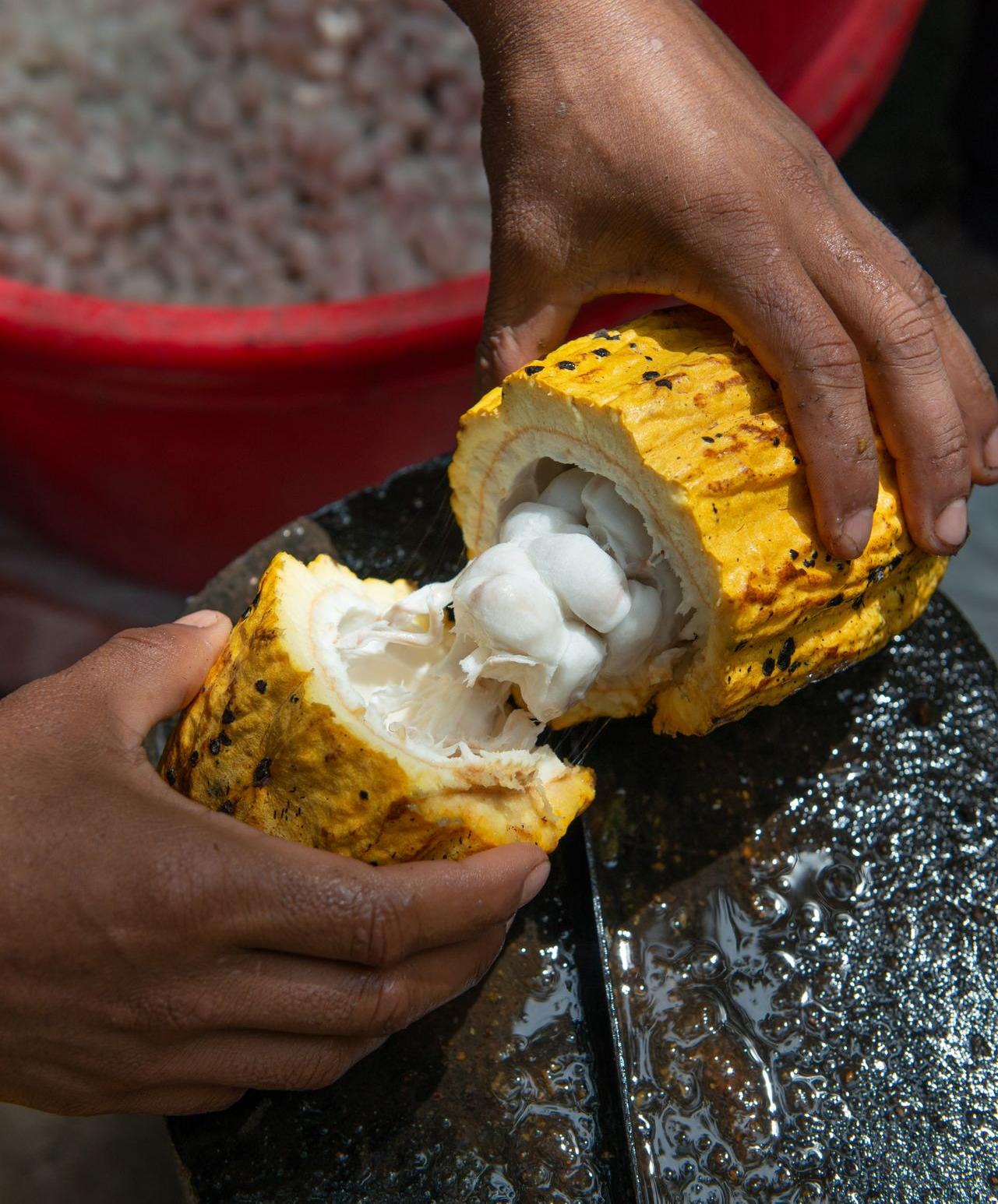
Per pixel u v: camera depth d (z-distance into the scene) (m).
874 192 0.89
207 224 0.75
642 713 0.53
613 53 0.51
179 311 0.64
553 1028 0.51
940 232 0.89
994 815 0.53
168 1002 0.45
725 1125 0.49
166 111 0.79
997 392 0.81
